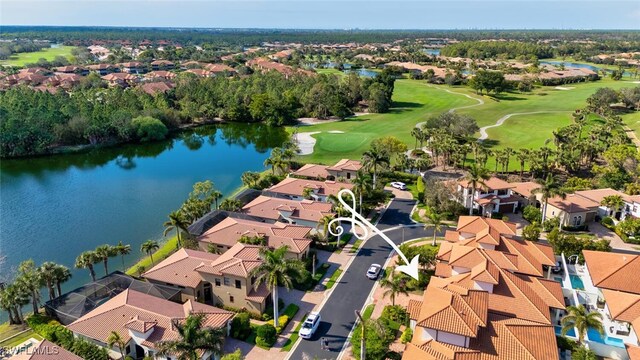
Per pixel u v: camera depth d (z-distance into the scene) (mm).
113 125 160875
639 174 107625
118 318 53844
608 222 90250
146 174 129375
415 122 185750
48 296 67812
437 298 52094
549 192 86250
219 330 47125
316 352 53656
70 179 124875
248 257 65000
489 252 65438
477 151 122625
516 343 47844
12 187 118125
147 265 73875
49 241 86125
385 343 51906
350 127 182000
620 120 166125
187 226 80188
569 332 55688
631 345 49719
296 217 86375
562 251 74125
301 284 67688
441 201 92750
